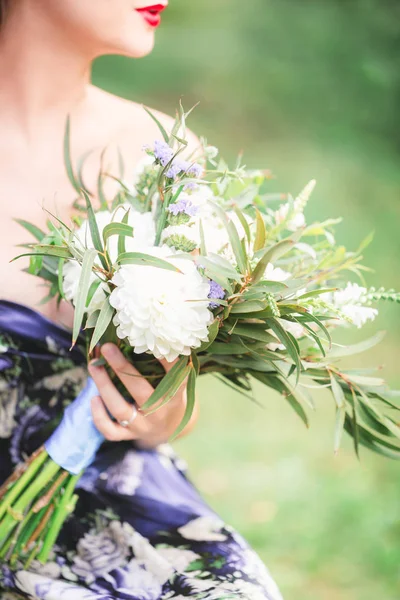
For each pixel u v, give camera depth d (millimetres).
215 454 2865
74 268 1338
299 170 5496
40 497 1423
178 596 1399
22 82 1535
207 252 1309
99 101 1624
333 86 6434
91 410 1415
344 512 2549
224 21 7250
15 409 1494
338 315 1296
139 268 1267
